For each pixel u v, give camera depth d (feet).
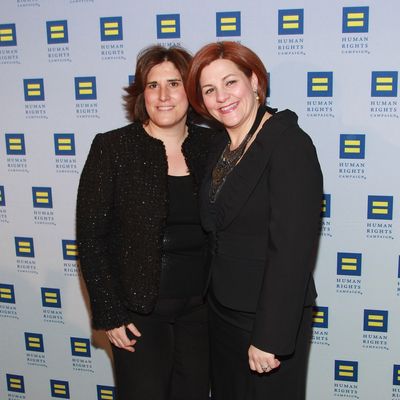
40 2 6.56
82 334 7.44
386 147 6.05
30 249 7.31
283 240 4.34
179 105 5.32
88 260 5.25
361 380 6.69
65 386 7.68
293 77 6.09
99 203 5.17
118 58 6.48
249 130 4.89
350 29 5.88
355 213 6.27
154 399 5.69
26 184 7.11
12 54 6.77
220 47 4.72
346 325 6.58
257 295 4.71
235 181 4.66
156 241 5.20
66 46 6.59
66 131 6.82
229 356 5.11
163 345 5.67
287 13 5.98
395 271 6.32
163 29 6.30
